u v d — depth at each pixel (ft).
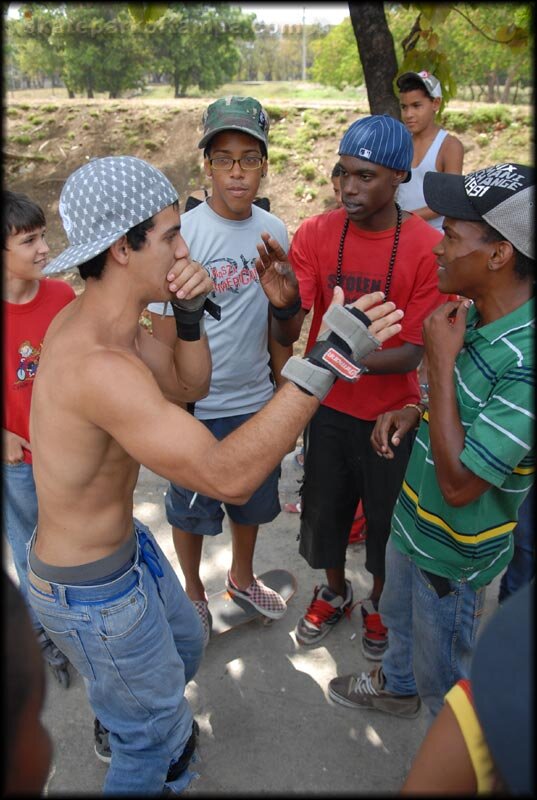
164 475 5.31
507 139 32.71
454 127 33.68
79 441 5.43
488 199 5.25
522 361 5.23
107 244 5.15
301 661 9.18
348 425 8.40
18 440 8.11
